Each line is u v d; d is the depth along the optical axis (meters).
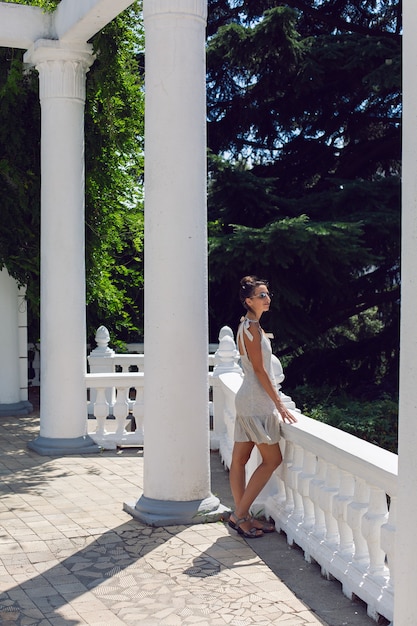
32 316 15.02
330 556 5.25
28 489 7.80
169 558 5.71
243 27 18.03
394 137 18.67
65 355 9.63
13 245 12.26
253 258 15.85
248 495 6.14
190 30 6.61
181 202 6.59
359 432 14.89
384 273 18.56
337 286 17.41
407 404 3.47
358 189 17.03
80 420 9.75
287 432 6.00
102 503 7.25
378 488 4.71
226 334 10.77
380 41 17.42
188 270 6.60
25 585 5.21
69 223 9.62
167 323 6.57
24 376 13.12
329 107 18.61
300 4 18.97
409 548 3.47
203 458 6.70
